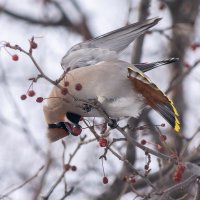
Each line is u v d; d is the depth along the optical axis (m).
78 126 11.13
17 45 9.78
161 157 10.31
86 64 11.65
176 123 10.41
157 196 10.85
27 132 15.16
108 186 14.38
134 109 11.12
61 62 11.81
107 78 10.96
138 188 13.36
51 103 11.26
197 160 12.01
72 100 11.07
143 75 10.49
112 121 10.68
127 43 11.97
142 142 11.03
